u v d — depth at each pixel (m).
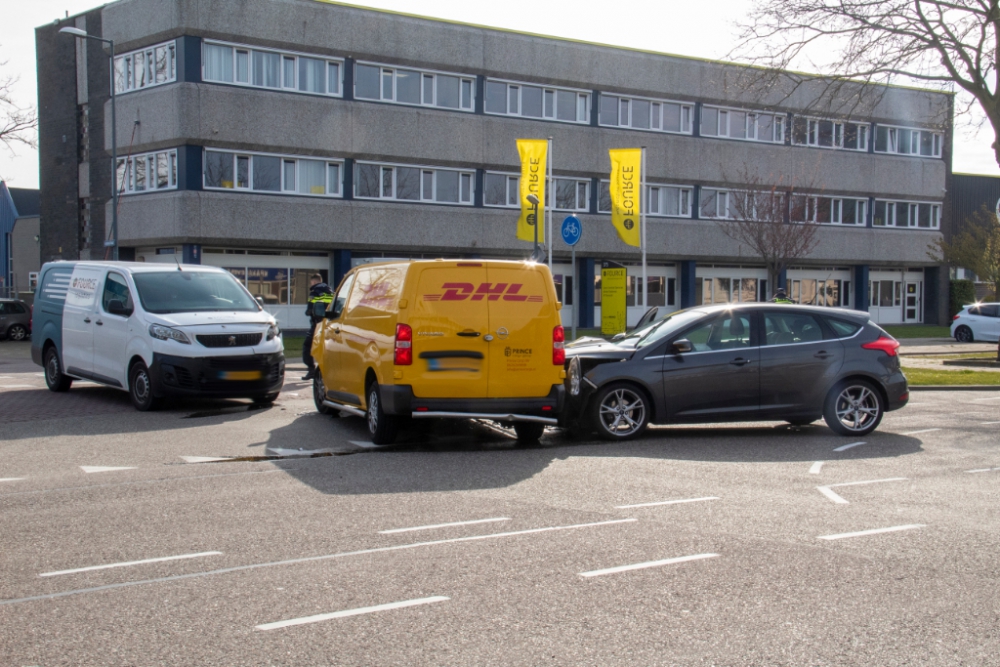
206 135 31.86
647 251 41.59
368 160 35.19
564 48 39.19
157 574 5.49
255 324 13.76
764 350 11.26
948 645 4.40
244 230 32.62
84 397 15.24
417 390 10.02
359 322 11.36
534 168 31.25
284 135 33.25
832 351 11.38
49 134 38.41
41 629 4.59
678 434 11.58
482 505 7.33
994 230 42.84
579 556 5.85
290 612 4.80
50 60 38.03
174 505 7.34
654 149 41.47
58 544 6.17
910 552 6.00
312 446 10.48
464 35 36.91
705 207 43.34
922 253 49.56
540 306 10.34
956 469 9.13
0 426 11.97
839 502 7.54
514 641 4.40
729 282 45.31
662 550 6.00
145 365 13.34
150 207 32.88
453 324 10.08
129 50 33.88
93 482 8.32
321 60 34.25
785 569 5.61
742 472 8.88
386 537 6.32
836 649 4.33
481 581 5.33
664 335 11.27
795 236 38.12
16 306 36.25
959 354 27.05
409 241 35.91
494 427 12.11
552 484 8.22
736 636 4.48
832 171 46.31
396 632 4.52
